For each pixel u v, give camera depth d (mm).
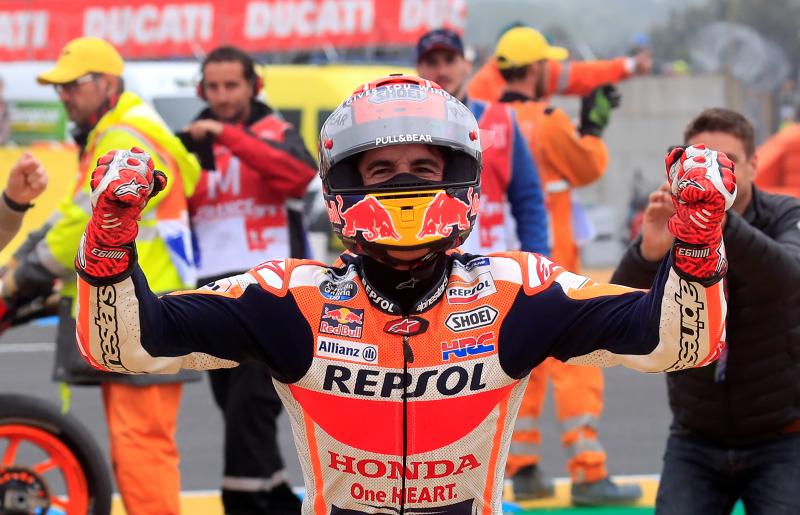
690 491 13039
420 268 8695
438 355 8641
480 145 8930
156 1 62750
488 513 8922
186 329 8547
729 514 13367
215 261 17906
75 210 16016
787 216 13000
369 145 8609
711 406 12898
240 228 17922
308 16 61844
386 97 8750
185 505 20312
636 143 68562
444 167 8852
